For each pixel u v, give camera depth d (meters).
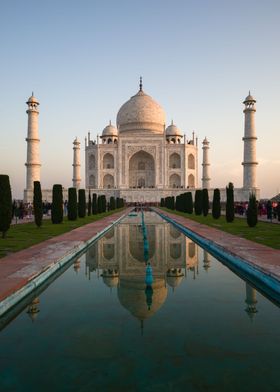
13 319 7.82
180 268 13.17
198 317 7.88
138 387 5.05
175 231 26.11
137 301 9.10
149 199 77.06
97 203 49.47
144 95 92.56
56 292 9.98
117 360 5.86
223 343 6.51
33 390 4.99
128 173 82.31
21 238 19.50
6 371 5.54
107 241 20.47
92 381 5.23
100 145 82.44
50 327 7.33
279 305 8.74
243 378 5.29
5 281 9.45
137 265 13.73
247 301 9.07
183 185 82.00
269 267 10.84
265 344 6.47
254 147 65.62
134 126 89.31
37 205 26.66
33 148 66.44
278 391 4.95
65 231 23.50
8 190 19.92
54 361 5.85
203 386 5.07
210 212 51.72
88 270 12.83
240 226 26.66
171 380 5.24
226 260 14.48
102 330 7.14
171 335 6.88
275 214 35.38
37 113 66.81
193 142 86.75
